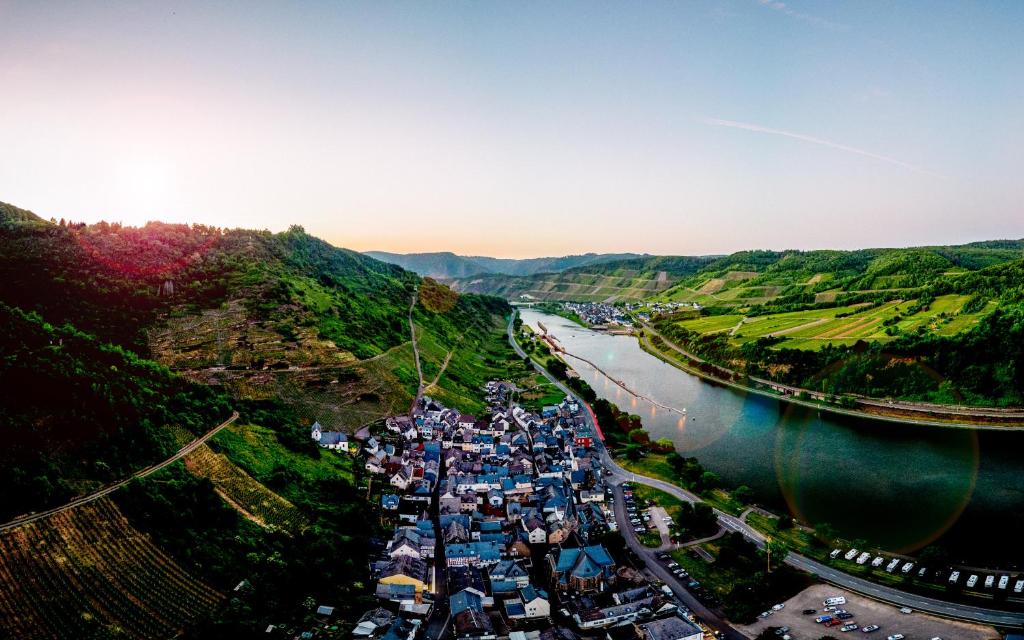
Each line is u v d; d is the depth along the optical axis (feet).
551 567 487.61
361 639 383.24
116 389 534.37
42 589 359.66
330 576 437.58
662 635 387.14
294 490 544.62
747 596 453.99
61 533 395.75
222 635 359.66
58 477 433.48
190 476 497.05
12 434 433.89
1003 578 457.27
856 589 463.01
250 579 416.26
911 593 453.17
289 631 383.24
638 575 478.18
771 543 499.92
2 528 383.45
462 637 394.93
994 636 391.86
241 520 476.54
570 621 431.02
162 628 361.71
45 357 507.30
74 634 341.62
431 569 480.64
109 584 377.09
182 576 400.06
